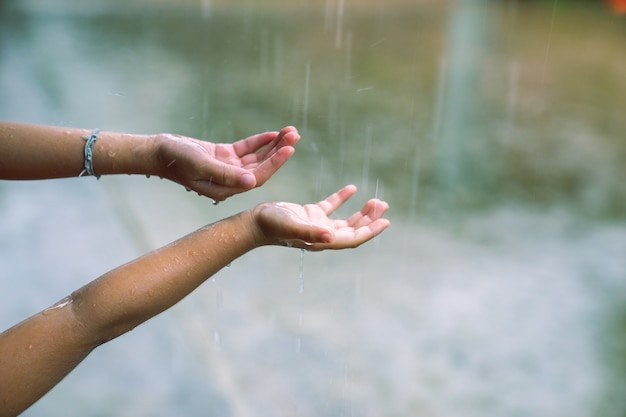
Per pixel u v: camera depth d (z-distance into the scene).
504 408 1.89
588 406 1.92
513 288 2.46
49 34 5.55
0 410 0.81
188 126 3.80
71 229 2.59
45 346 0.83
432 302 2.35
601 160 3.68
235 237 0.91
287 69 4.91
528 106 4.49
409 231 2.82
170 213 2.82
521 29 6.51
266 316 2.20
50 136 1.13
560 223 2.97
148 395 1.78
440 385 1.96
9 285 2.18
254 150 1.15
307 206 1.02
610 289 2.49
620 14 7.07
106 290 0.86
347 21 6.43
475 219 2.96
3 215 2.63
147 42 5.45
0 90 4.15
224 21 6.25
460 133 3.90
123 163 1.12
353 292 2.37
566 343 2.18
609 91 4.88
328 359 2.01
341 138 3.74
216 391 1.82
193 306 2.22
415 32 6.20
